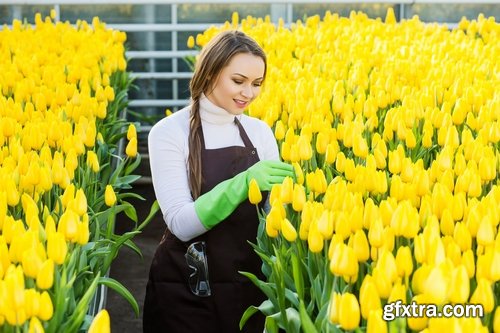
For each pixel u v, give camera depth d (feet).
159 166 12.94
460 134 17.46
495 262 9.27
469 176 12.11
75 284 11.95
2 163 14.15
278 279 10.75
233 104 12.78
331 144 13.78
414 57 23.30
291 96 18.35
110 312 19.02
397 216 10.28
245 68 12.60
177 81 32.14
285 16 32.50
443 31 27.76
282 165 12.37
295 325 10.71
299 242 11.47
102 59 24.44
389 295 9.15
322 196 13.06
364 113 17.19
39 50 24.11
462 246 10.17
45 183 12.89
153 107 32.24
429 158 16.51
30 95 19.38
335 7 32.78
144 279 20.58
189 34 31.89
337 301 8.93
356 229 10.65
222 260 12.84
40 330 8.84
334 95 18.07
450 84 20.72
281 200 11.70
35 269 9.89
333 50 25.53
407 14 32.53
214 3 31.37
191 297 13.01
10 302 9.07
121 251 22.00
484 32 28.40
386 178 12.50
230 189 12.26
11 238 10.84
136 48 31.96
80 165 15.61
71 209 11.80
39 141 14.89
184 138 13.00
